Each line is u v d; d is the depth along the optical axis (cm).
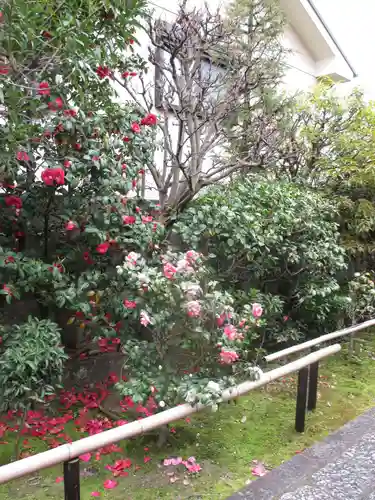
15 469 152
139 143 290
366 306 439
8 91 185
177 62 466
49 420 275
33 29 188
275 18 462
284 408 316
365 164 493
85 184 271
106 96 272
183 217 339
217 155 440
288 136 495
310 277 407
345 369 407
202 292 225
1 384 217
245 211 346
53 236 302
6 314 297
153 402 251
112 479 222
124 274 244
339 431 283
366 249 500
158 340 239
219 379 229
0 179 247
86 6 222
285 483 220
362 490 215
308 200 403
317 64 706
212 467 237
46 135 248
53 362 231
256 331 377
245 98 429
